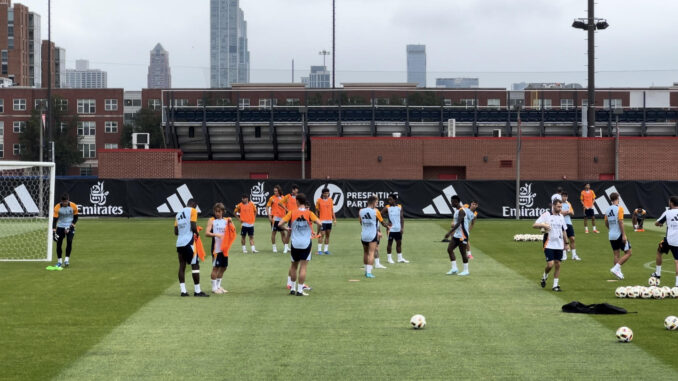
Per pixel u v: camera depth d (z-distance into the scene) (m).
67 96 117.81
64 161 108.06
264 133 56.56
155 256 23.89
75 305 14.71
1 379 9.41
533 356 10.59
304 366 10.03
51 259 22.61
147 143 52.78
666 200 42.78
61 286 17.33
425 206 42.94
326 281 18.34
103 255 24.19
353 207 42.91
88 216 42.88
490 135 56.94
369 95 69.94
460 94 73.75
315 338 11.73
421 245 27.80
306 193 43.09
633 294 15.63
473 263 22.09
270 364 10.14
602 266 21.39
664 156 51.19
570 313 13.84
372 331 12.25
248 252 25.47
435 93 59.38
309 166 58.81
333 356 10.58
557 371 9.79
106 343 11.38
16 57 142.00
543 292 16.52
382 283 17.97
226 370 9.84
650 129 58.09
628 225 38.66
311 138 50.94
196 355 10.65
